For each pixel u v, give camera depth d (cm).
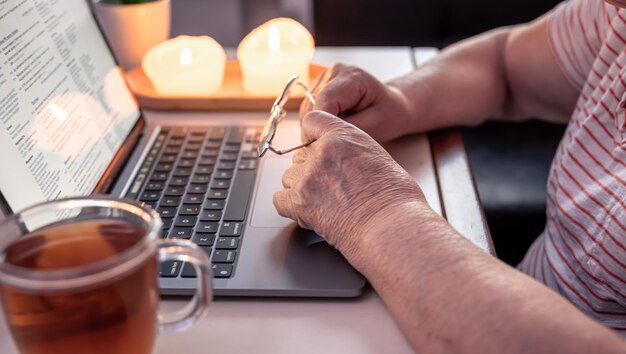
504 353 45
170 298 56
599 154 78
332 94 76
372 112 81
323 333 52
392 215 55
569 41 97
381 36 165
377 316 54
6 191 55
